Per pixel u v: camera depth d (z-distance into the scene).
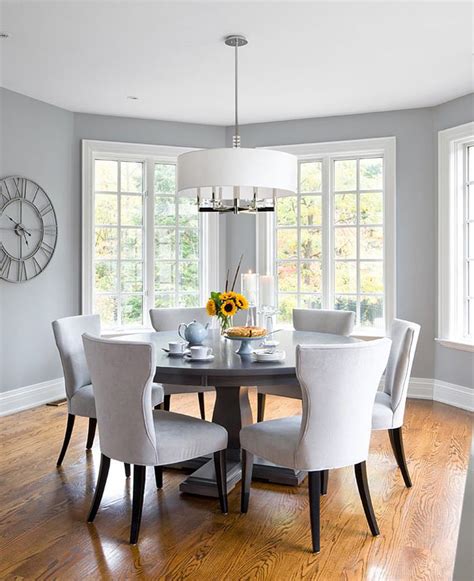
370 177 5.39
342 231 5.50
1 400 4.60
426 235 5.14
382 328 5.37
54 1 3.08
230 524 2.64
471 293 4.96
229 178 2.98
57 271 5.14
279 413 4.62
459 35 3.54
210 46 3.71
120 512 2.77
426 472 3.30
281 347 3.24
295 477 3.11
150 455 2.45
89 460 3.51
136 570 2.23
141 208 5.62
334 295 5.54
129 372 2.39
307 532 2.56
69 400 3.38
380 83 4.46
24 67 4.11
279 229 5.73
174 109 5.21
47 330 5.05
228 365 2.69
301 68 4.12
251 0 3.07
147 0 3.07
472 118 4.73
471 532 1.40
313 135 5.50
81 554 2.36
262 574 2.21
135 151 5.48
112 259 5.52
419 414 4.61
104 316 5.52
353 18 3.29
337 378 2.35
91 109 5.21
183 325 3.29
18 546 2.43
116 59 3.95
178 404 4.87
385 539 2.49
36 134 4.90
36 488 3.06
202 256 5.86
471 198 4.92
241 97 4.83
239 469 3.19
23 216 4.79
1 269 4.60
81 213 5.32
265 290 3.60
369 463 3.46
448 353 4.98
